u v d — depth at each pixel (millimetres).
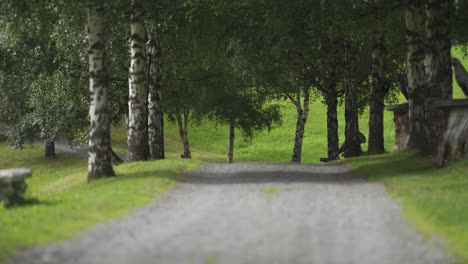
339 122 116562
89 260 12562
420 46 39688
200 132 114125
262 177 30250
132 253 13195
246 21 51875
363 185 26250
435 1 35406
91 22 33094
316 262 12289
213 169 35188
